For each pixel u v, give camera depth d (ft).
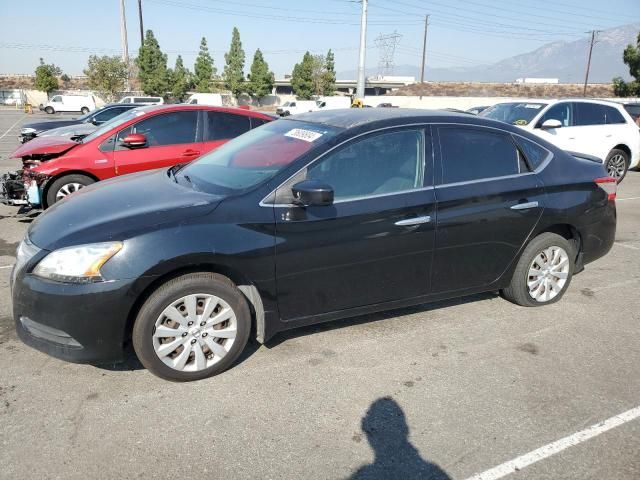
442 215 12.20
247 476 8.07
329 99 161.07
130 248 9.57
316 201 10.07
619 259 19.56
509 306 14.74
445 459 8.56
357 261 11.47
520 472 8.30
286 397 10.12
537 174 13.80
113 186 12.58
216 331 10.55
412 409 9.85
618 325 13.71
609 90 214.48
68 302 9.36
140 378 10.65
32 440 8.73
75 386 10.30
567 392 10.55
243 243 10.28
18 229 21.71
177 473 8.10
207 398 10.03
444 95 212.64
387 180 11.79
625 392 10.59
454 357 11.83
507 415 9.75
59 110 144.66
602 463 8.55
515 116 33.35
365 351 11.98
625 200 30.94
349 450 8.71
